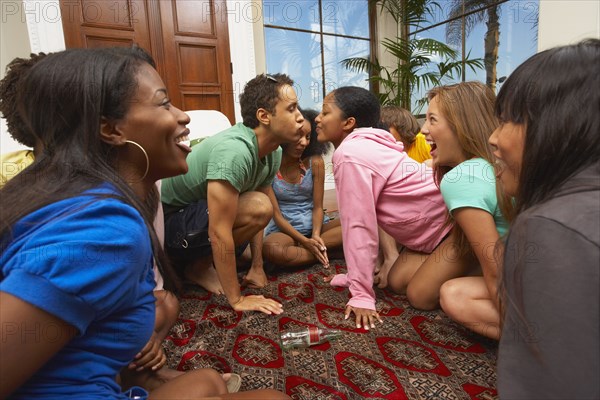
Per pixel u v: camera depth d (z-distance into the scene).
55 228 0.47
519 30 3.47
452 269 1.32
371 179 1.33
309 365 1.07
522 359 0.47
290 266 1.86
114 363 0.59
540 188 0.48
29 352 0.45
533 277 0.43
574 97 0.44
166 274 0.74
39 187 0.52
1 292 0.43
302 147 1.89
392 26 4.61
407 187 1.39
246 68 3.47
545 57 0.48
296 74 4.06
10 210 0.50
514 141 0.53
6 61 2.62
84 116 0.54
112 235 0.49
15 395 0.50
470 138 1.10
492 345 1.14
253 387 0.99
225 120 2.57
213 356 1.13
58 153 0.55
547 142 0.45
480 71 3.89
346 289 1.57
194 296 1.55
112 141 0.58
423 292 1.36
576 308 0.39
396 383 0.98
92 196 0.51
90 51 0.57
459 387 0.96
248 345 1.18
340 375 1.03
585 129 0.43
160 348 0.99
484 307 1.10
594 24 2.60
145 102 0.59
